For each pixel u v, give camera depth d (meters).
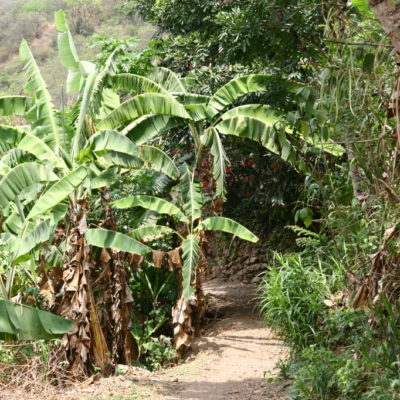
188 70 12.96
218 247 16.56
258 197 12.89
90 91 9.57
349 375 5.48
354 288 6.51
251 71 11.14
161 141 12.63
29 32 37.38
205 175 11.29
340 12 5.32
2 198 8.33
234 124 9.98
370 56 5.00
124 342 10.08
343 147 6.85
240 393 7.50
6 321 7.21
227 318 12.44
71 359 8.98
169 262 10.41
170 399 7.50
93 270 9.90
